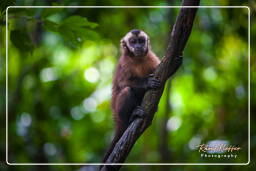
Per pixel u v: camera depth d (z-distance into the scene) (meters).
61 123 13.84
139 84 9.01
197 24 13.44
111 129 15.24
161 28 13.96
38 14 7.29
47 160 13.45
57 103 14.06
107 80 15.39
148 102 6.93
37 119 13.51
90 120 15.11
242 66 13.46
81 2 10.94
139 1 12.59
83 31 6.75
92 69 15.44
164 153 12.84
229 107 13.38
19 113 13.28
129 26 13.24
